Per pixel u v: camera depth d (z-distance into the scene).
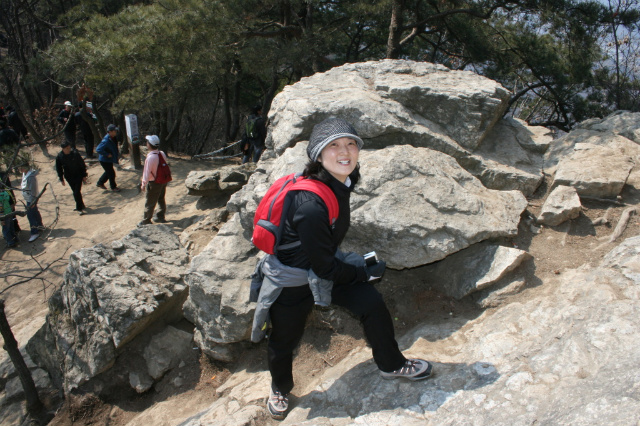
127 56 9.66
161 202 7.65
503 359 2.65
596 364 2.29
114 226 8.64
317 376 3.31
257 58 11.23
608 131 4.75
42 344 5.12
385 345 2.55
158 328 4.42
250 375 3.69
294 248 2.32
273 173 4.04
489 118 4.50
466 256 3.58
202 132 21.09
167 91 11.03
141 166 11.95
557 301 2.99
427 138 4.27
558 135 5.26
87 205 9.95
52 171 12.31
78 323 4.56
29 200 8.48
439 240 3.33
